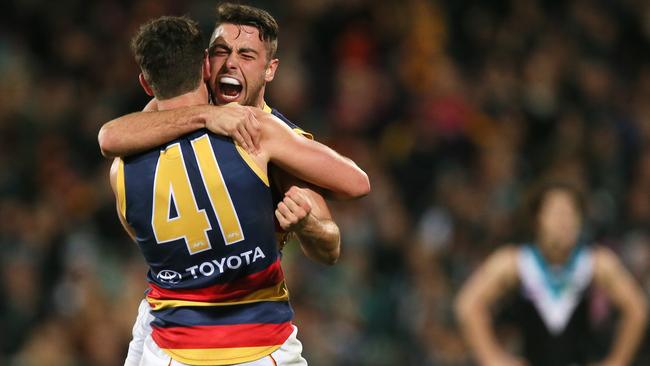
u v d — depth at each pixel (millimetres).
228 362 12492
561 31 44719
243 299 12594
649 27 45406
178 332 12578
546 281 22266
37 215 33844
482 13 44938
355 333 31203
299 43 42594
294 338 12938
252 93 13133
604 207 36250
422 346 30734
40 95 38781
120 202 12602
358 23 43625
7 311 30766
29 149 36688
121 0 42375
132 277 30578
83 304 29109
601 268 22297
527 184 36688
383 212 34781
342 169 12711
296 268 30984
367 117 40406
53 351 28609
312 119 40062
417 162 38375
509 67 42625
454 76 42188
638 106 42781
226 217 12273
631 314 22312
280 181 12961
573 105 41875
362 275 32969
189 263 12453
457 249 33500
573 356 22250
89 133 37469
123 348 28797
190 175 12289
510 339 27672
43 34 41188
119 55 40531
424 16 44188
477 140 39875
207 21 40781
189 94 12695
